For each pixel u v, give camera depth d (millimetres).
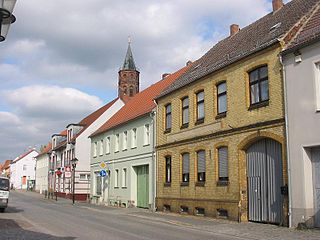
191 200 24641
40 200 47875
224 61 22703
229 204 20969
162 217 23734
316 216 16328
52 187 66312
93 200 43688
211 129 23062
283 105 17828
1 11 6750
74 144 52375
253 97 20000
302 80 16844
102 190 41719
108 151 41062
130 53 75875
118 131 38438
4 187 27484
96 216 24828
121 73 74938
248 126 19812
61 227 17953
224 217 21453
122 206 35781
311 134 16250
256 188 19750
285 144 17578
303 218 16391
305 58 16797
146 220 22375
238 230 16844
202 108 24391
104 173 36688
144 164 32031
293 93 17234
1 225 18375
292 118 17188
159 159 29359
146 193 32094
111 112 52844
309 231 15648
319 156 16391
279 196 18266
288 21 20406
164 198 28203
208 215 22781
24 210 29469
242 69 20656
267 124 18625
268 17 25219
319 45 16203
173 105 27828
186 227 18750
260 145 19625
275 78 18391
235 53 22797
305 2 21656
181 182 26078
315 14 18953
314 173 16531
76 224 19422
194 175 24531
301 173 16594
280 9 24656
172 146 27531
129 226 18641
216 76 22906
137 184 34219
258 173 19672
